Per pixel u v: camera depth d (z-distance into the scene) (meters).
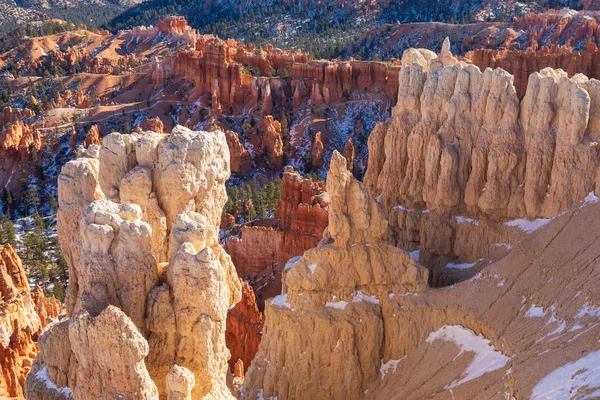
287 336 46.34
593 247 47.50
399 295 48.22
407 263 48.66
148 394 33.03
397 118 59.31
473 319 47.22
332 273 47.12
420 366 46.72
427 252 56.59
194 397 36.25
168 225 41.97
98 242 35.47
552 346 42.69
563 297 45.66
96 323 32.41
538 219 53.19
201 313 36.00
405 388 46.16
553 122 53.34
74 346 33.19
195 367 36.25
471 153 55.72
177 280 35.91
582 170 51.53
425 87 57.72
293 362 46.25
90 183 41.09
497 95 54.69
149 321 36.19
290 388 46.34
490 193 53.97
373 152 61.56
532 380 40.44
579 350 40.97
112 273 35.69
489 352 45.47
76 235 39.69
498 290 48.25
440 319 47.84
